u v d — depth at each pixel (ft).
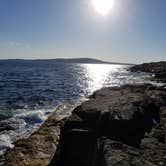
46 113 68.18
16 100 90.99
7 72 271.28
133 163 19.01
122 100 41.19
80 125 31.27
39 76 228.84
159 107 43.83
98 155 23.04
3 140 43.62
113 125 28.50
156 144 23.73
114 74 290.97
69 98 99.86
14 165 32.09
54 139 40.70
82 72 330.34
